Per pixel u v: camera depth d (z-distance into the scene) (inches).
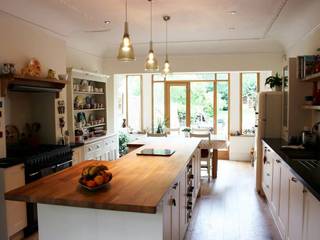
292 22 166.7
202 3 136.6
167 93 319.3
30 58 153.0
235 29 186.2
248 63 232.4
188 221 130.1
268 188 156.9
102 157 229.5
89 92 224.1
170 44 229.6
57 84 168.7
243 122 299.3
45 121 170.2
